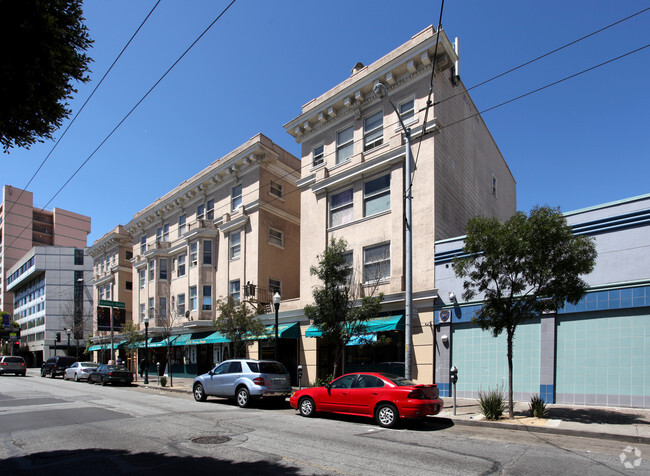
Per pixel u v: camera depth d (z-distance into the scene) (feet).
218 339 80.02
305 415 40.91
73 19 20.27
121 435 31.27
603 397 41.39
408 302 44.91
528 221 35.76
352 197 66.59
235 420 37.99
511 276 37.09
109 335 133.80
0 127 20.06
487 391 48.57
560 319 44.86
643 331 40.11
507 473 21.58
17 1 17.60
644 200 41.55
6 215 271.69
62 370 109.60
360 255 63.31
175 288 100.22
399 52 62.85
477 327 50.52
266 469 22.26
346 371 62.39
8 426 35.35
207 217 96.22
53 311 204.54
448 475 21.18
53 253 210.59
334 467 22.62
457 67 64.59
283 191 88.48
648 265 40.50
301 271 71.31
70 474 21.79
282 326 71.36
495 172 88.69
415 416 33.81
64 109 21.16
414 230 57.77
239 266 84.94
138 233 119.85
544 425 33.04
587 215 44.73
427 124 58.34
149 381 90.17
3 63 17.89
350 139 68.69
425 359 53.72
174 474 21.52
